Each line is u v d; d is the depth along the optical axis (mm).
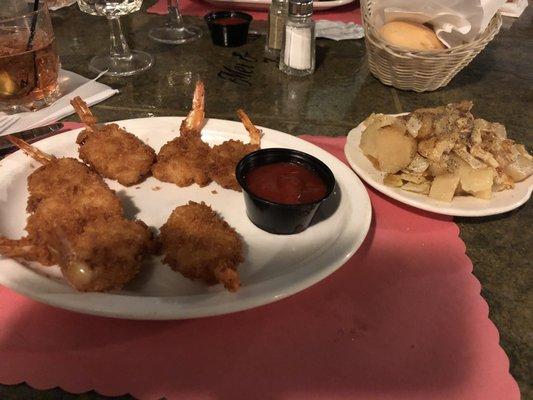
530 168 343
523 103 495
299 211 294
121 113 442
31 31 420
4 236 295
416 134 334
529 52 610
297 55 505
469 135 339
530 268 301
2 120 410
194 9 674
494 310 270
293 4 485
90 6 528
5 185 328
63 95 456
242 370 228
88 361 229
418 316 260
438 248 307
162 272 278
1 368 224
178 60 543
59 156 371
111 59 531
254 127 378
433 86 495
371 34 467
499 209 315
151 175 369
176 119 409
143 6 687
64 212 300
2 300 256
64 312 252
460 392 222
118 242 266
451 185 323
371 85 510
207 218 300
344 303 266
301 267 267
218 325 250
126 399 216
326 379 226
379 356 238
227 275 250
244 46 581
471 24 462
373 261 295
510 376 230
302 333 248
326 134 420
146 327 247
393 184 337
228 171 350
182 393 217
